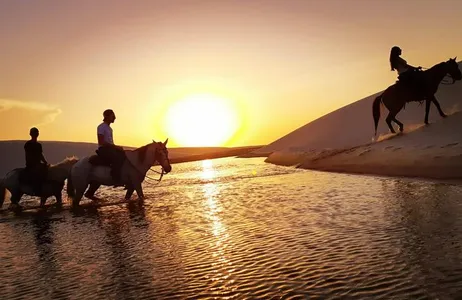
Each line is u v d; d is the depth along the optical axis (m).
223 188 16.66
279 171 23.88
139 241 7.88
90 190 14.36
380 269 5.02
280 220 8.75
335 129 38.22
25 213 12.84
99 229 9.47
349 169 18.36
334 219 8.27
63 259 7.01
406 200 9.45
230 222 9.05
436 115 23.44
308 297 4.41
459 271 4.68
